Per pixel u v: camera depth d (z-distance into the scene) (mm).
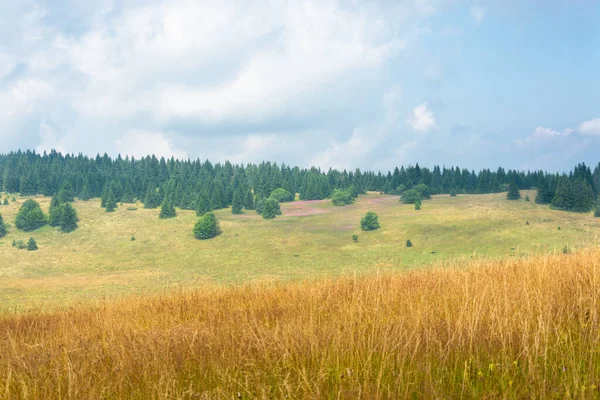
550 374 3547
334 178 195375
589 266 7219
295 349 4355
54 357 5051
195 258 111250
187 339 5082
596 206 115000
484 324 4773
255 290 11141
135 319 8086
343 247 107375
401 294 7289
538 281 6824
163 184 191750
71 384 3873
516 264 9594
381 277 10383
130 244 126562
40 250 123250
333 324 5215
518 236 95625
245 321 6285
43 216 145500
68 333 7160
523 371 3531
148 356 4645
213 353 4590
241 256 109312
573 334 4348
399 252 95938
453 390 3373
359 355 4047
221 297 10336
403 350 3975
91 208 164250
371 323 5117
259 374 3811
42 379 4305
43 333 7719
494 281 7305
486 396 3160
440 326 4820
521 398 3230
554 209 121000
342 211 147750
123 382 4117
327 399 3346
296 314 6664
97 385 4020
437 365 3854
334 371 3803
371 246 105125
